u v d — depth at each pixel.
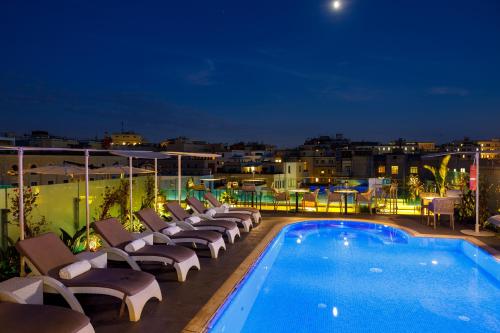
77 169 7.06
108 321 4.50
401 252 8.94
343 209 14.13
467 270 7.57
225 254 7.55
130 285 4.59
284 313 5.61
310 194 13.16
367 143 72.06
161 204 11.23
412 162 36.72
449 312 5.61
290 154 54.47
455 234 9.61
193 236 7.37
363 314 5.54
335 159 49.03
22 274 4.96
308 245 9.66
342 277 7.17
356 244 9.75
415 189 14.88
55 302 4.62
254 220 11.05
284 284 6.80
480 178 11.01
